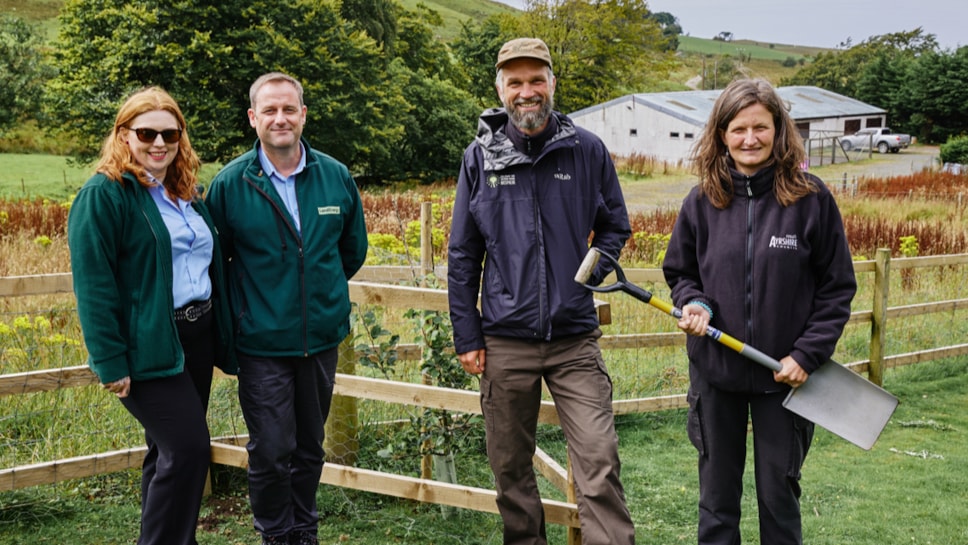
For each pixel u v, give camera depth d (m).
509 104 2.83
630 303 7.43
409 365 5.21
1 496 3.92
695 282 3.08
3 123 34.28
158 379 2.83
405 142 39.25
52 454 4.20
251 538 3.66
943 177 25.27
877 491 4.39
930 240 13.05
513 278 2.89
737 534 3.05
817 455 5.03
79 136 31.16
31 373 3.64
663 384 6.17
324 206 3.15
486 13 125.50
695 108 38.81
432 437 4.00
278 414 3.07
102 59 30.58
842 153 43.47
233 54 31.88
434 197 19.78
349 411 4.26
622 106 40.06
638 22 52.75
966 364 7.07
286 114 3.02
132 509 3.87
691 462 4.91
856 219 15.23
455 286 3.01
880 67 62.59
